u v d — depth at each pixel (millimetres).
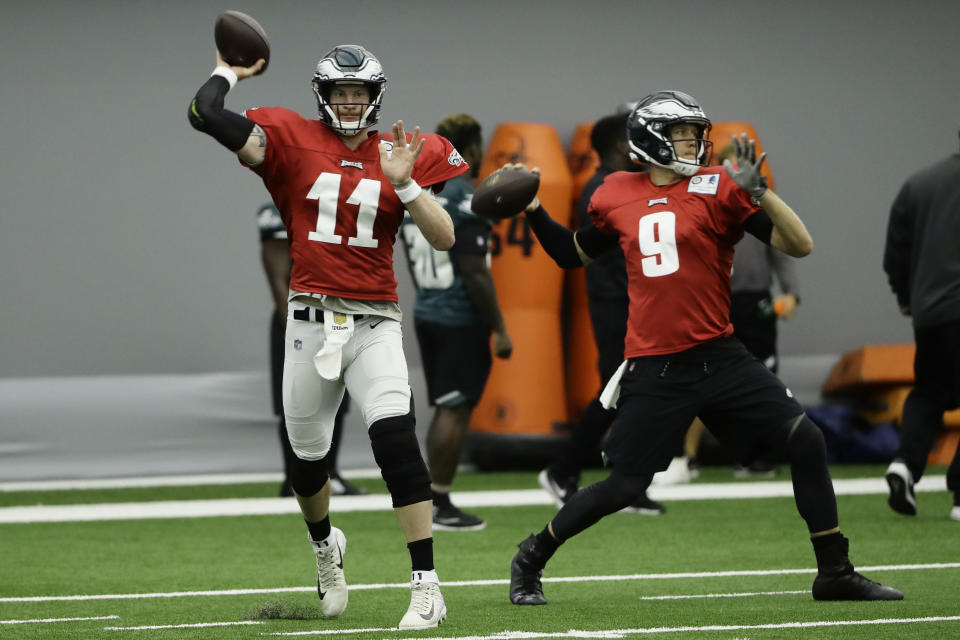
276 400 36031
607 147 29422
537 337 43438
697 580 21656
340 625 17281
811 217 48500
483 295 28359
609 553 25156
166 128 44281
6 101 43406
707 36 48000
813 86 48594
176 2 44375
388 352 16812
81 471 42406
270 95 44969
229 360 44406
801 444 18656
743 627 16656
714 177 18609
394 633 16328
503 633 16234
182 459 43062
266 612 18141
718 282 18719
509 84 46719
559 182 43625
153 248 44125
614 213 19109
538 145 44000
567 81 47125
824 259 48469
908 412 29234
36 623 17672
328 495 17797
